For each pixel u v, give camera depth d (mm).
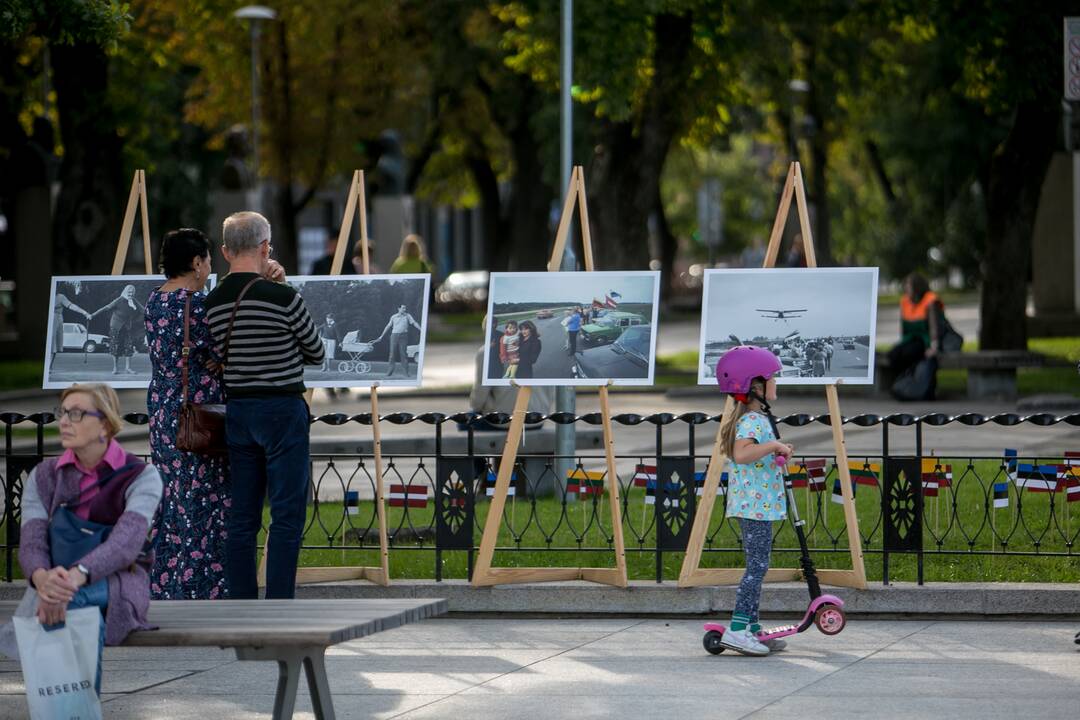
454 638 23594
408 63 102188
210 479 23109
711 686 20266
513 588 25172
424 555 28453
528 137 107500
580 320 25422
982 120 107000
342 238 26859
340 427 53375
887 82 96312
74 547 16859
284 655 17250
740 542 28453
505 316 25625
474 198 146500
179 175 122562
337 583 25938
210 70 101000
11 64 83438
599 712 19000
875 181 156125
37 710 16406
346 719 18875
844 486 24844
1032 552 26484
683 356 83188
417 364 25875
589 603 25094
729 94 76375
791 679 20609
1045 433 49938
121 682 21062
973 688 19953
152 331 23156
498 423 25812
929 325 61594
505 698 19797
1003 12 65750
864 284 25047
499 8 73312
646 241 75375
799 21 75250
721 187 172625
